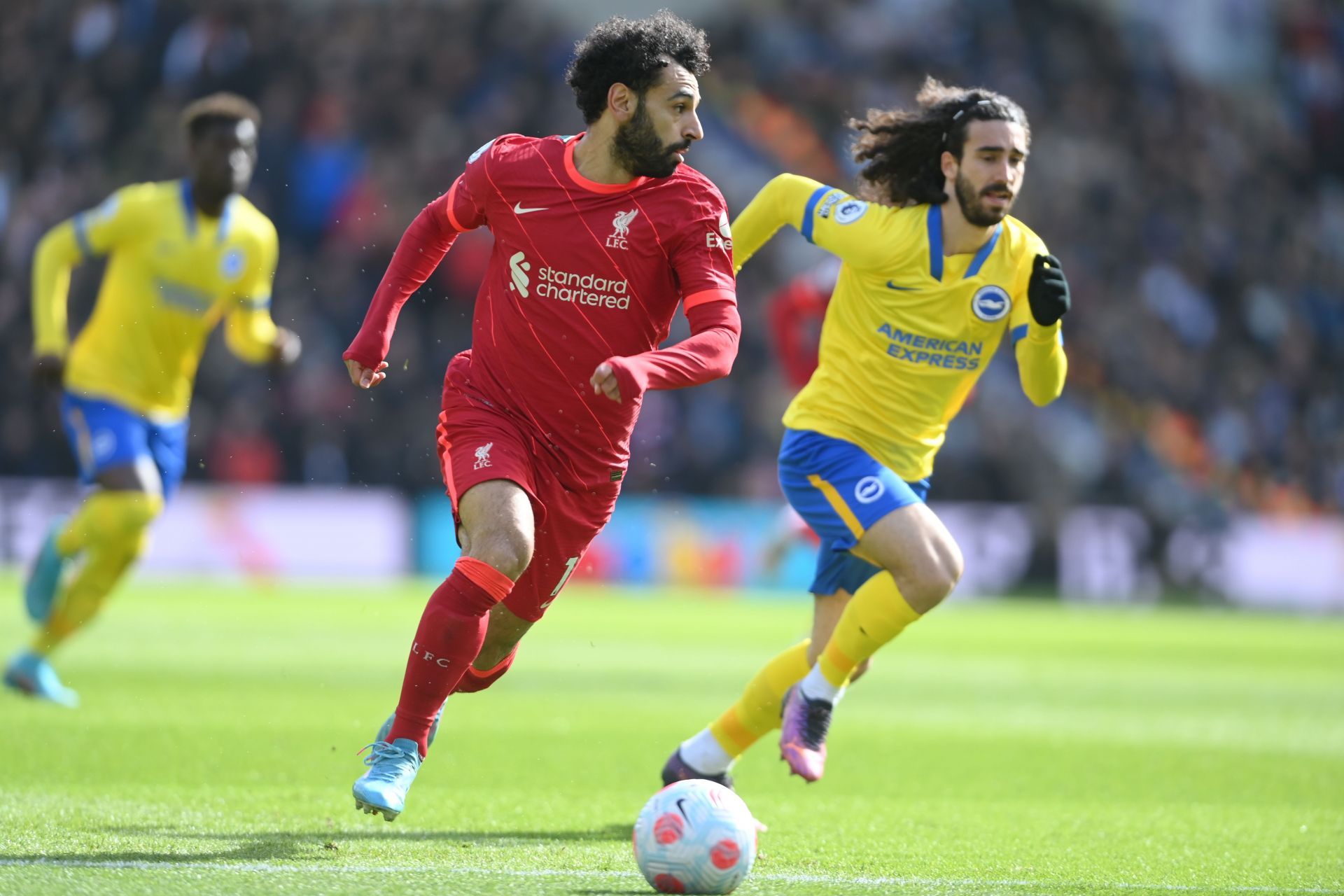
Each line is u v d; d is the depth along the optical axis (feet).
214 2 264.72
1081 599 247.29
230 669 106.93
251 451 218.18
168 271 90.43
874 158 59.26
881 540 55.67
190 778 61.31
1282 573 255.70
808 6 295.48
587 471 50.21
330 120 255.70
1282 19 341.41
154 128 256.52
